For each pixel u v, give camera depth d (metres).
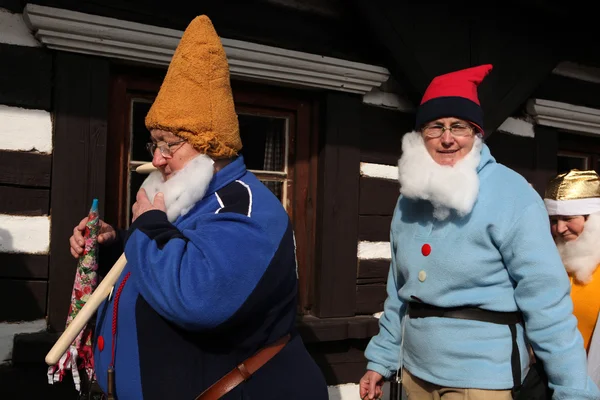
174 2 2.37
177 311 1.17
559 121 3.58
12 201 2.10
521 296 1.49
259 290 1.22
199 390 1.24
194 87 1.34
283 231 1.32
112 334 1.33
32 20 2.02
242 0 2.55
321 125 2.81
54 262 2.14
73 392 2.18
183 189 1.32
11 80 2.09
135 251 1.24
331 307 2.76
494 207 1.53
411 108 3.05
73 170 2.16
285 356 1.37
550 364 1.43
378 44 2.76
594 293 1.95
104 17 2.14
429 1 2.85
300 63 2.58
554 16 3.25
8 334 2.09
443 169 1.59
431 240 1.64
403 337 1.76
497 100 3.09
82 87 2.18
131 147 2.41
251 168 2.75
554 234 2.12
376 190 2.93
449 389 1.57
